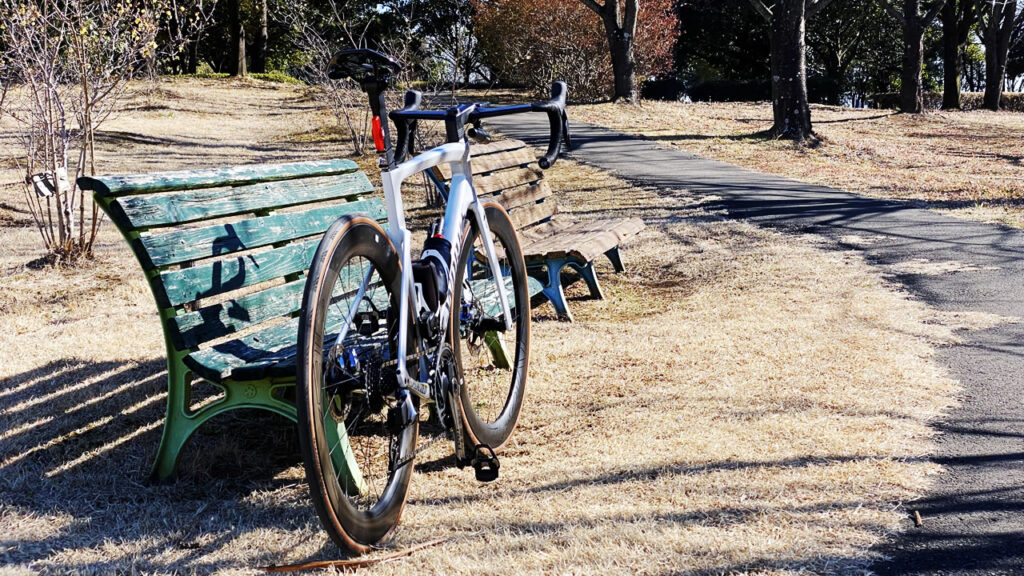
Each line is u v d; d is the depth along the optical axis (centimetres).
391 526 289
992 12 3058
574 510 303
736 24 4178
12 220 913
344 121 1925
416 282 304
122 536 294
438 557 272
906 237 803
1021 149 1723
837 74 4341
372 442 375
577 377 454
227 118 2195
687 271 694
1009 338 498
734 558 264
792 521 288
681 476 325
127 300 619
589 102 2514
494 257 357
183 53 4016
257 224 388
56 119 755
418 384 283
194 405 414
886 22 4112
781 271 675
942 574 255
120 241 831
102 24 772
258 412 412
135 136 1723
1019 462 333
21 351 497
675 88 3956
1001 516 290
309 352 249
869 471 326
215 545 288
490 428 351
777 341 497
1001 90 3120
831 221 892
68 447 366
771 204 1002
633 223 712
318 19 3503
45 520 305
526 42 2733
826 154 1554
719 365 461
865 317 541
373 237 285
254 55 4141
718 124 1989
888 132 2036
